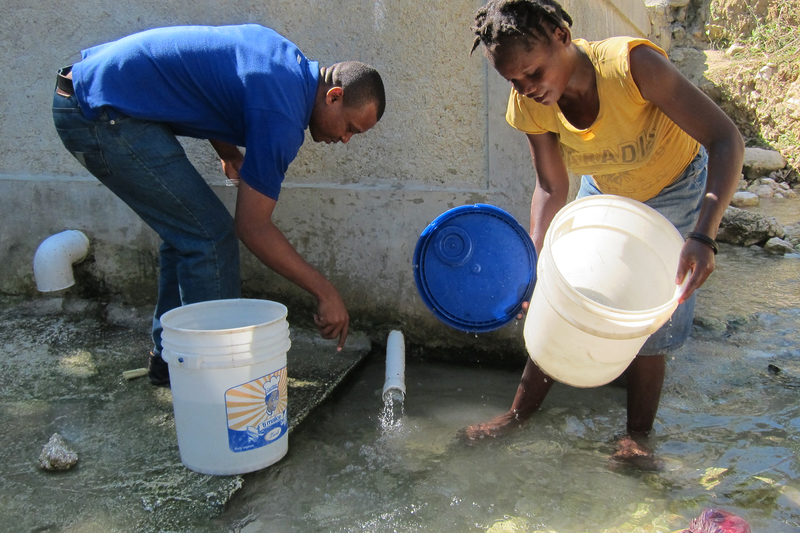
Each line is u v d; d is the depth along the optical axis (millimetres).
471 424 2461
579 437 2365
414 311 3059
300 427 2393
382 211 3002
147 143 2301
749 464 2145
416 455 2248
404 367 2832
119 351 2984
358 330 3139
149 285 3309
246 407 2020
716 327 3404
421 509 1943
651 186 2182
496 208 2477
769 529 1814
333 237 3080
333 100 2309
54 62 3223
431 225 2537
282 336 2107
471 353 3049
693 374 2871
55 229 3334
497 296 2545
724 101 8047
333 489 2047
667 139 2061
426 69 2869
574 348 1888
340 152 3043
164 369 2639
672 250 1927
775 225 5281
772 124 7746
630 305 2055
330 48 2967
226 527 1865
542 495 2006
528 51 1825
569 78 1951
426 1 2803
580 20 3055
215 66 2252
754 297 3920
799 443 2260
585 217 2111
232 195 3160
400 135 2961
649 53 1862
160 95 2283
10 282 3402
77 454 2182
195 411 2014
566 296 1819
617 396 2697
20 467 2119
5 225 3357
